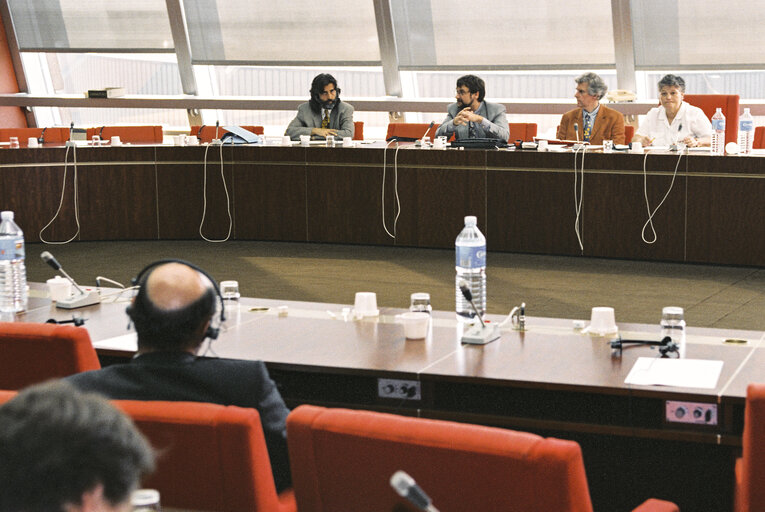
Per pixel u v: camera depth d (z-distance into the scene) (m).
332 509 1.86
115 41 11.38
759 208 6.72
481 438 1.67
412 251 7.72
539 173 7.30
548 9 9.80
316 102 8.42
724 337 3.14
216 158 8.20
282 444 2.30
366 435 1.75
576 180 7.20
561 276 6.73
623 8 9.42
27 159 8.14
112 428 0.74
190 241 8.33
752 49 9.30
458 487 1.70
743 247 6.81
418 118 10.84
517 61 10.11
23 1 11.48
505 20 10.00
